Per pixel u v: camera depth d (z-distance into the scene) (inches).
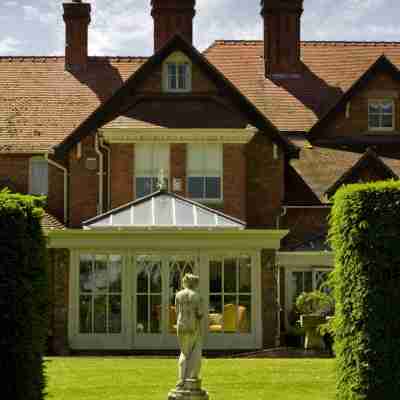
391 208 641.0
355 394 633.6
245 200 1346.0
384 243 637.3
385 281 636.1
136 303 1128.2
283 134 1502.2
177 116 1332.4
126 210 1172.5
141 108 1344.7
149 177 1325.0
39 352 650.8
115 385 807.1
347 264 647.8
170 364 954.1
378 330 631.8
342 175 1341.0
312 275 1273.4
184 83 1364.4
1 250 635.5
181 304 673.6
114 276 1131.3
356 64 1646.2
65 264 1134.4
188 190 1325.0
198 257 1129.4
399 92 1488.7
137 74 1357.0
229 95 1365.7
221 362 974.4
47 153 1378.0
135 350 1123.9
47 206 1392.7
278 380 836.0
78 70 1603.1
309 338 1098.1
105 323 1128.8
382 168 1338.6
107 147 1341.0
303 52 1665.8
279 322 1240.2
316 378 847.7
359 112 1489.9
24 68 1600.6
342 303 650.2
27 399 633.6
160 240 1125.1
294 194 1375.5
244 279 1129.4
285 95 1573.6
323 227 1365.7
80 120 1501.0
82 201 1358.3
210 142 1325.0
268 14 1608.0
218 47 1664.6
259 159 1376.7
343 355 647.1
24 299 636.1
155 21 1584.6
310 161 1438.2
